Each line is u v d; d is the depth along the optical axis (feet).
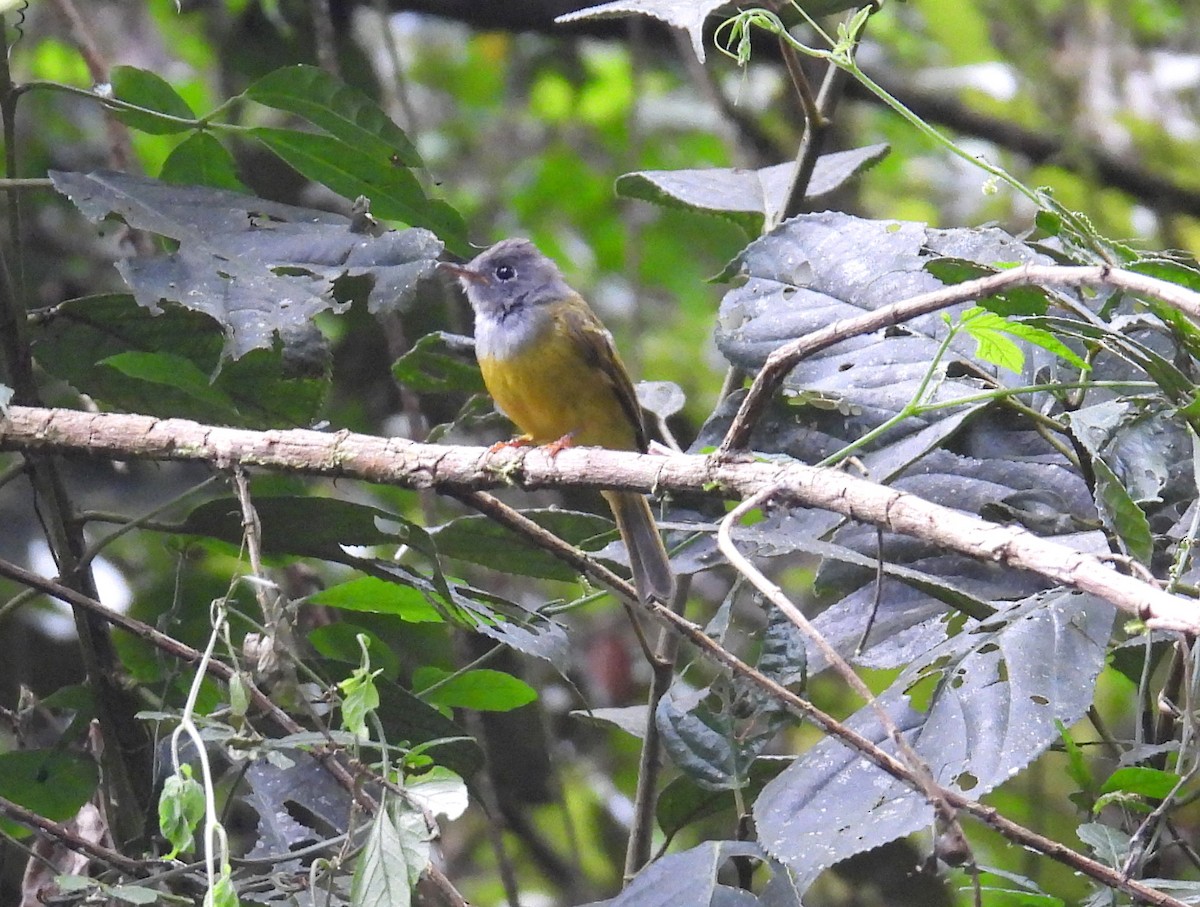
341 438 21.84
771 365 18.93
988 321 20.10
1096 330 20.65
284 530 24.57
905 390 23.72
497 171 64.08
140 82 27.89
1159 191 56.13
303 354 23.63
